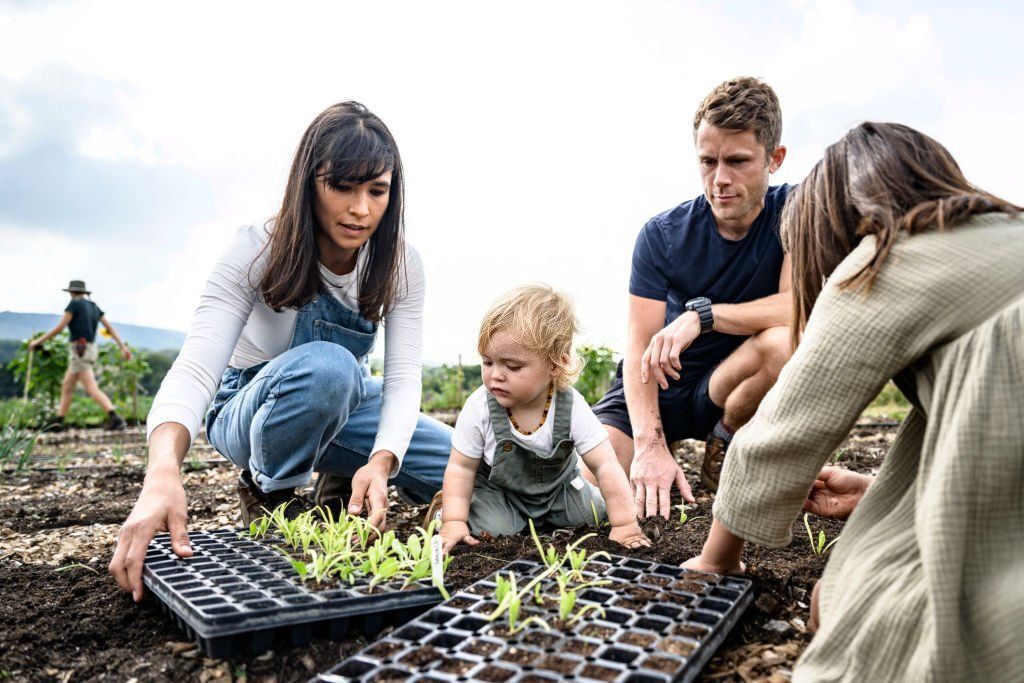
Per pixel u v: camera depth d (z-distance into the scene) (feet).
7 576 7.73
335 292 9.18
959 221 4.67
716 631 5.33
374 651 5.11
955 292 4.41
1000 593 3.91
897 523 4.79
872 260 4.71
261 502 9.55
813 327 5.00
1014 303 4.26
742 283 10.64
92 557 8.90
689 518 9.45
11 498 14.49
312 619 5.79
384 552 6.79
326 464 10.04
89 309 32.27
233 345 8.26
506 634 5.32
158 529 6.56
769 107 9.29
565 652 5.03
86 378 32.48
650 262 11.08
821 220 5.56
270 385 8.79
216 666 5.63
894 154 5.18
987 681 3.90
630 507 8.16
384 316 9.25
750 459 5.30
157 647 6.05
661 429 10.44
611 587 6.22
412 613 6.28
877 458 14.07
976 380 4.17
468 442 8.62
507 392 8.16
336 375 8.70
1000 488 4.06
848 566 4.78
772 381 10.07
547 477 8.86
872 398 4.78
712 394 11.01
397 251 8.87
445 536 7.94
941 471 4.14
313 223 8.23
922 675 4.00
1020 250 4.46
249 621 5.57
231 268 8.26
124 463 19.39
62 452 22.48
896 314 4.55
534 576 6.49
